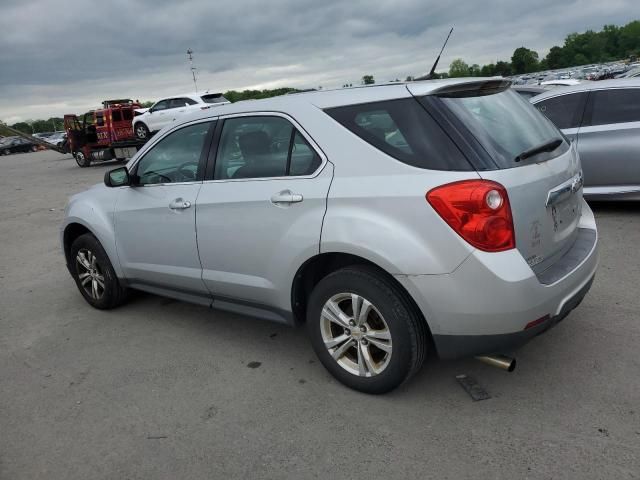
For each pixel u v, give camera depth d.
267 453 2.75
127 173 4.22
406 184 2.74
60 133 50.94
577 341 3.58
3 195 14.73
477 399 3.03
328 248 3.00
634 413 2.79
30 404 3.43
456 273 2.63
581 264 3.01
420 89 2.90
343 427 2.90
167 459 2.77
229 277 3.66
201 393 3.38
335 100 3.14
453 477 2.46
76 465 2.79
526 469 2.47
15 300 5.54
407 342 2.88
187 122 3.95
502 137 2.88
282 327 4.29
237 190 3.49
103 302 4.90
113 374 3.73
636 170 6.35
